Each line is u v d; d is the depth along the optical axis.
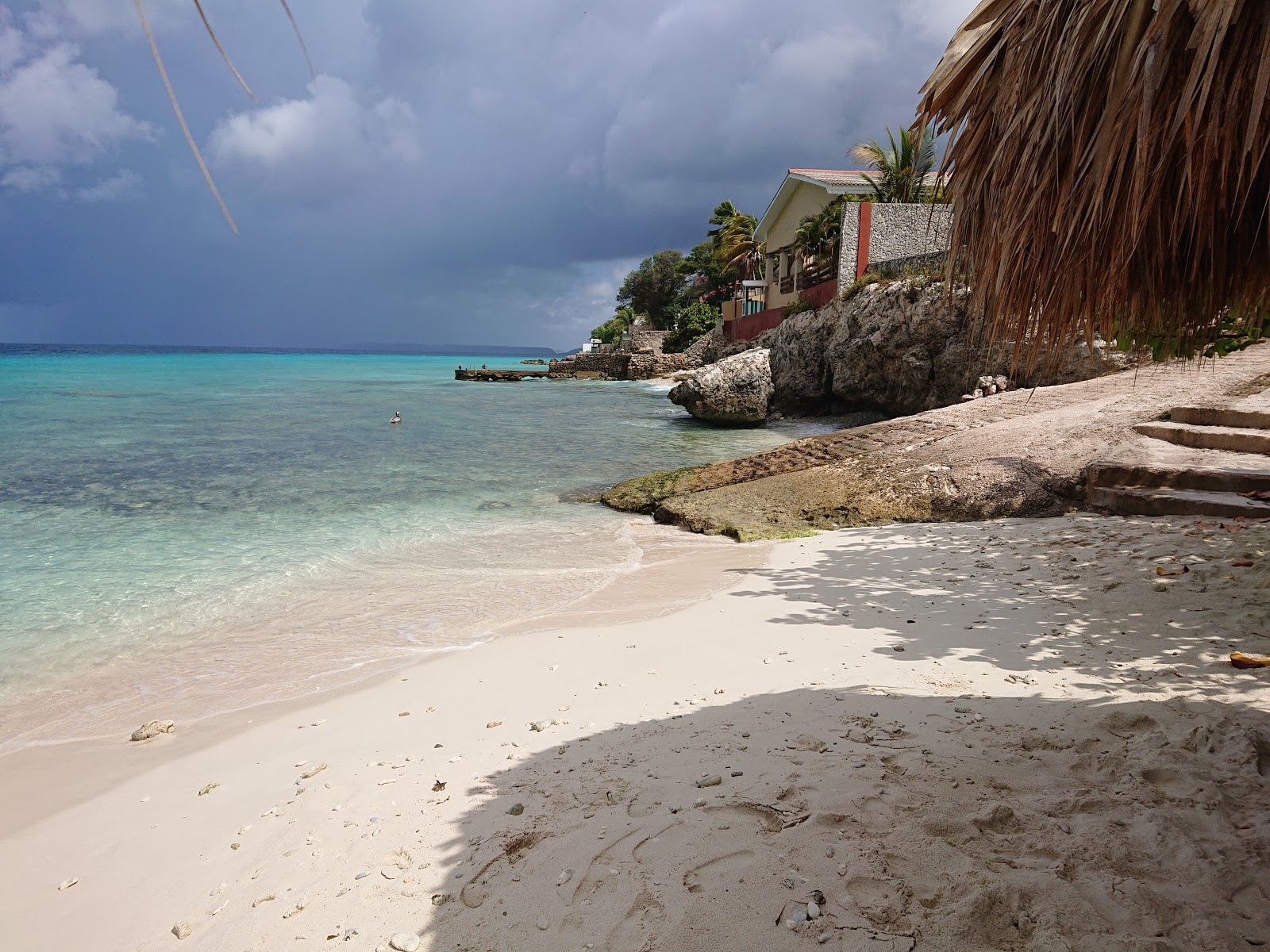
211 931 2.83
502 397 40.56
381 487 14.41
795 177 35.81
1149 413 11.48
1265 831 2.71
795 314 30.20
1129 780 3.16
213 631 6.97
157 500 13.02
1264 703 3.85
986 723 3.93
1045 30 2.65
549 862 2.98
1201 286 3.16
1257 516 7.69
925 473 11.20
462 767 4.04
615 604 7.46
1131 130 2.34
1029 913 2.38
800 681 4.90
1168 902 2.38
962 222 3.21
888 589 7.11
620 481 15.25
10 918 3.05
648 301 78.25
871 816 3.02
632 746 4.07
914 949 2.29
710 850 2.91
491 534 10.90
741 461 13.57
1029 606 6.08
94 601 7.83
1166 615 5.44
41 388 40.91
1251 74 2.16
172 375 59.31
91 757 4.63
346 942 2.66
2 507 12.32
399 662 6.07
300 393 42.78
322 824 3.55
